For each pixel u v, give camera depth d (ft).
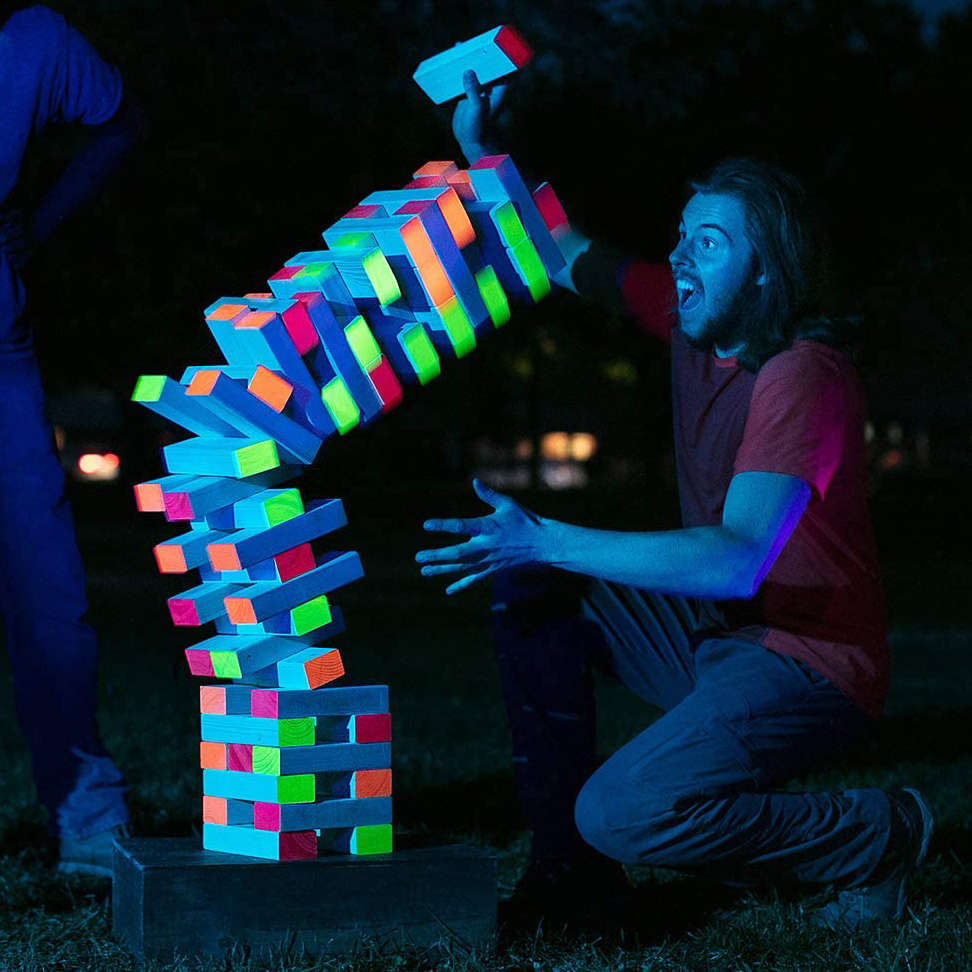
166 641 42.11
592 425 211.00
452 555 10.03
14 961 11.27
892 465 157.79
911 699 29.66
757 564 10.37
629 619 12.44
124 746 22.16
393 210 11.27
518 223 11.50
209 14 55.88
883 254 110.93
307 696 10.87
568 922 12.17
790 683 11.17
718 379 11.44
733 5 95.35
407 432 178.19
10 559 14.20
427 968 10.91
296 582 10.73
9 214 14.12
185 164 59.47
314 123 61.16
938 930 11.85
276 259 67.51
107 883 14.05
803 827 11.37
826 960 11.35
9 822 16.76
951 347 134.10
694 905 13.16
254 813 11.01
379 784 11.17
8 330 14.07
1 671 36.32
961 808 17.15
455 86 13.05
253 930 10.64
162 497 10.84
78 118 14.51
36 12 14.05
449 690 30.86
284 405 10.66
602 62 59.06
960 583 68.23
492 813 17.04
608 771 11.22
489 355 118.21
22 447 14.19
